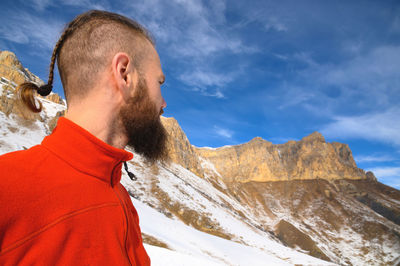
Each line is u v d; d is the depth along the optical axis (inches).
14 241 18.1
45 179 20.3
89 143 22.5
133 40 28.0
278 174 7411.4
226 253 1683.1
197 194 3833.7
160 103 29.8
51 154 22.0
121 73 26.0
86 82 25.8
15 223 18.2
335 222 5349.4
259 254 1971.0
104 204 22.9
